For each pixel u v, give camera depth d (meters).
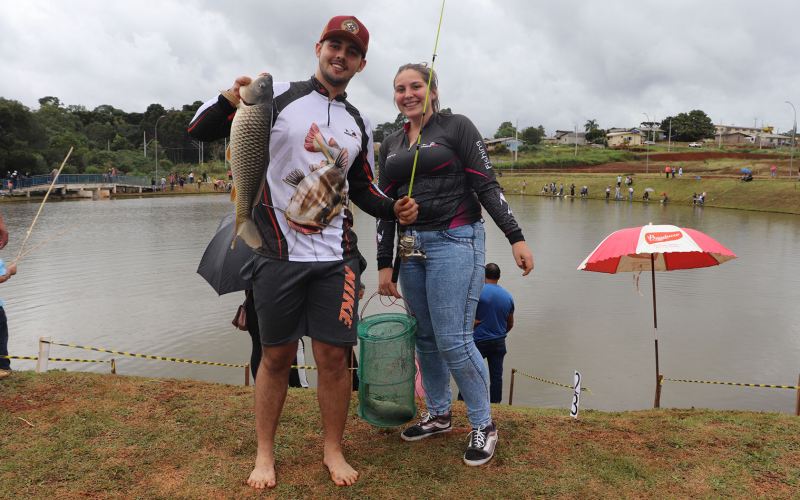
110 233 24.94
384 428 2.90
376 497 2.18
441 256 2.47
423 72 2.55
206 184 73.56
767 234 26.64
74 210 37.22
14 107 58.22
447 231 2.48
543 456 2.56
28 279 14.88
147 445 2.61
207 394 3.33
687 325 11.03
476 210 2.59
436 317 2.49
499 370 5.51
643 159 100.00
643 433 2.86
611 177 72.38
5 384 3.40
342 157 2.20
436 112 2.59
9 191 47.53
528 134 136.00
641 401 7.45
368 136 2.39
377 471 2.39
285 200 2.12
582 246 22.09
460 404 3.38
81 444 2.61
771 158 93.75
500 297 5.37
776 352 9.50
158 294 13.17
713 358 9.18
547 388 7.88
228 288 3.68
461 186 2.51
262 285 2.17
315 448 2.59
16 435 2.69
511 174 87.00
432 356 2.75
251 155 2.05
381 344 2.55
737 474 2.40
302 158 2.12
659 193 54.75
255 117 2.03
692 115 132.50
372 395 2.61
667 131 135.25
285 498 2.17
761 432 2.85
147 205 43.34
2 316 4.39
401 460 2.51
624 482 2.33
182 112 112.38
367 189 2.46
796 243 23.38
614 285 14.77
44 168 58.44
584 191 60.28
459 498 2.18
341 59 2.13
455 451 2.61
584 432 2.87
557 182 69.69
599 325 11.04
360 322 2.68
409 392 2.62
